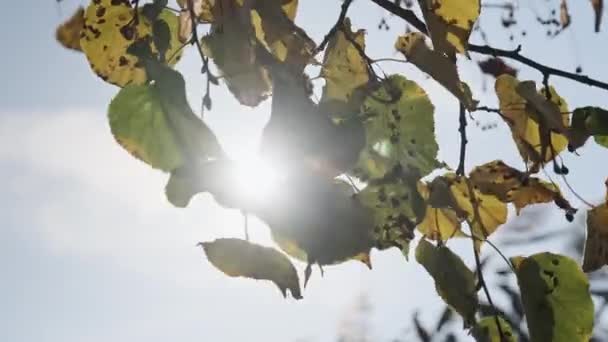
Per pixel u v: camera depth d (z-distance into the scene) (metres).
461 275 1.39
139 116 1.28
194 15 1.32
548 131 1.39
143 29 1.36
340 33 1.37
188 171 1.25
